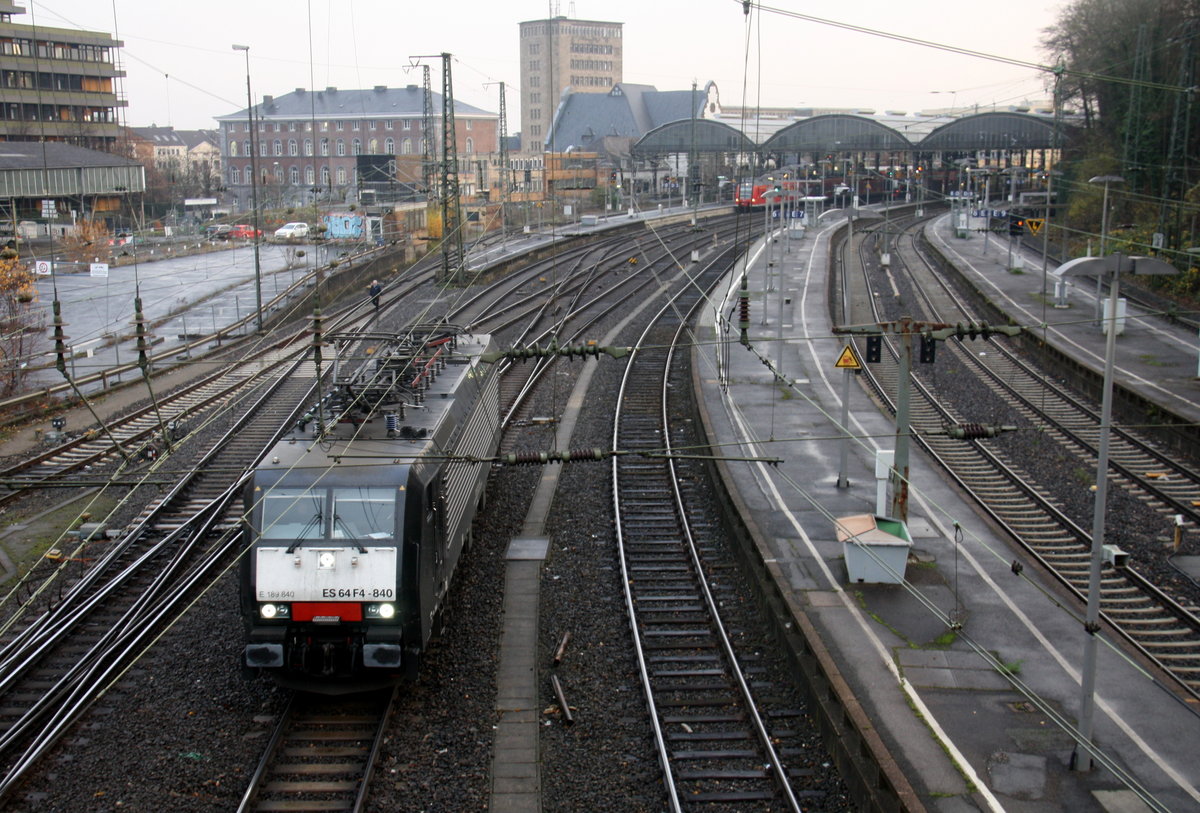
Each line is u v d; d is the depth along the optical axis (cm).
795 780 1362
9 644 1722
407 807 1312
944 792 1295
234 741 1460
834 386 3584
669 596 1958
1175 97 5491
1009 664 1617
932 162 11725
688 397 3556
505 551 2195
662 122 15475
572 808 1313
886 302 5397
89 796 1327
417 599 1558
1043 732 1430
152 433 3050
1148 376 3450
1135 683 1561
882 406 3344
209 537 2247
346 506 1557
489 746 1457
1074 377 3647
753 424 3078
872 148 9844
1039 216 7569
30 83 8350
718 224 9169
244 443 2941
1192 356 3769
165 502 2419
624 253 7075
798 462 2709
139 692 1588
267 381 3697
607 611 1897
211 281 6250
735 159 12588
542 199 9975
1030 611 1811
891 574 1912
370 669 1553
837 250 7438
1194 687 1611
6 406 3334
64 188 6912
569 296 5431
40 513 2414
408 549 1552
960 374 3847
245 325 5000
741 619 1872
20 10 8275
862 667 1609
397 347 2305
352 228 7706
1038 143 9238
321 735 1474
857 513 2317
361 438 1734
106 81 9062
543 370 3872
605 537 2278
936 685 1557
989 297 5147
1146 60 5959
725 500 2339
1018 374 3856
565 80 17438
